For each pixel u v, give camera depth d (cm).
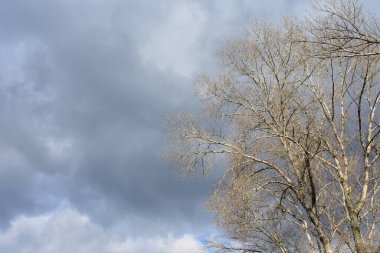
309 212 1783
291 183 1839
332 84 1772
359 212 1727
